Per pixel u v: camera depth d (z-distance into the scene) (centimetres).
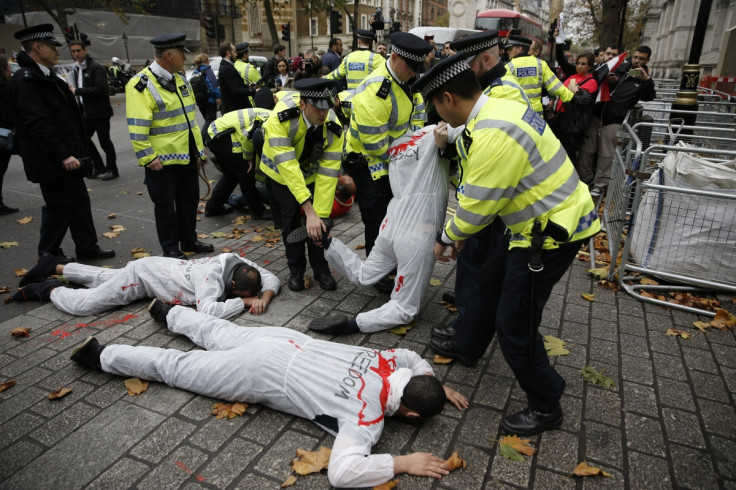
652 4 3500
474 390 286
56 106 428
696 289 398
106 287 370
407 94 353
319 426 254
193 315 324
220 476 226
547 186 220
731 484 222
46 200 443
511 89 314
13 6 3102
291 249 403
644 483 222
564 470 229
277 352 260
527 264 228
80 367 307
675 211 402
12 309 383
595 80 638
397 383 246
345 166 391
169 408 270
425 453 229
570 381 293
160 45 429
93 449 242
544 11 6375
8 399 278
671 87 1152
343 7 3033
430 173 331
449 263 459
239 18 4297
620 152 531
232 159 553
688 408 271
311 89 343
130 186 751
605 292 407
